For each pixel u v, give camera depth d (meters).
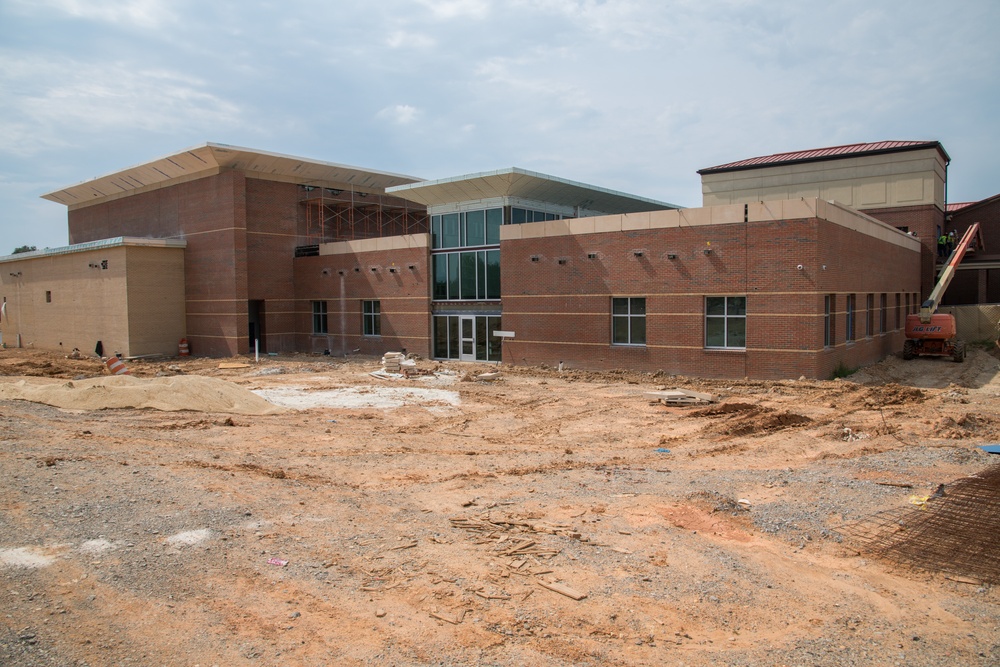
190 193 37.91
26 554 7.72
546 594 6.93
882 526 8.95
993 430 14.48
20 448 13.12
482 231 31.14
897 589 7.21
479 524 8.95
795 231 22.08
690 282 24.20
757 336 22.92
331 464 12.76
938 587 7.27
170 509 9.34
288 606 6.64
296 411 19.09
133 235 42.22
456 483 11.35
